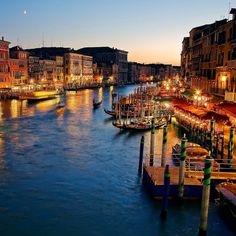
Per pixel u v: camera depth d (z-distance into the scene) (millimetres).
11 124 46031
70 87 124375
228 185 18500
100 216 17922
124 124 41438
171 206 18625
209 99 43188
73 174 24516
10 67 87500
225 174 20453
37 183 22531
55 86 111875
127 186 22047
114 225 17062
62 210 18547
